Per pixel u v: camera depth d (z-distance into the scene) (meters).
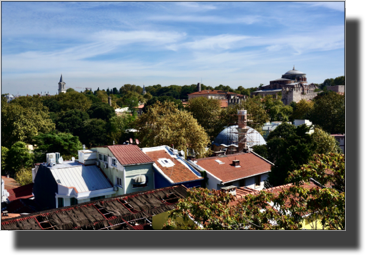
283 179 27.67
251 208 11.88
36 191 28.86
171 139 44.72
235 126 64.12
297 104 95.94
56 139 56.06
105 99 140.38
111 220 14.09
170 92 152.88
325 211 11.63
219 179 25.66
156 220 14.10
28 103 81.94
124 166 23.84
